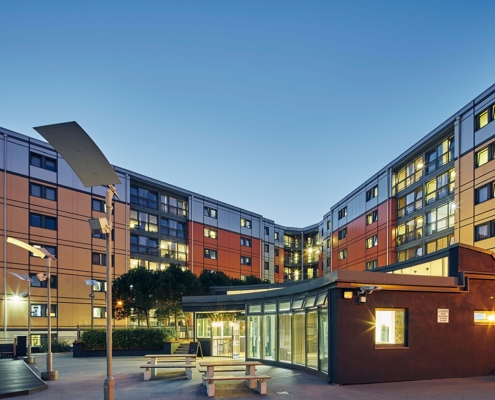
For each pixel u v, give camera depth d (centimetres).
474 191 3086
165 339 2716
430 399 1075
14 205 3600
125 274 3816
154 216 4919
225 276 4497
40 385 1291
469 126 3172
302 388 1227
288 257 7544
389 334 1362
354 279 1309
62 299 3844
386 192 4394
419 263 2016
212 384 1145
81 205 4103
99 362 2181
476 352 1448
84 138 760
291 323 1731
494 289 1512
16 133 3678
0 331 3406
